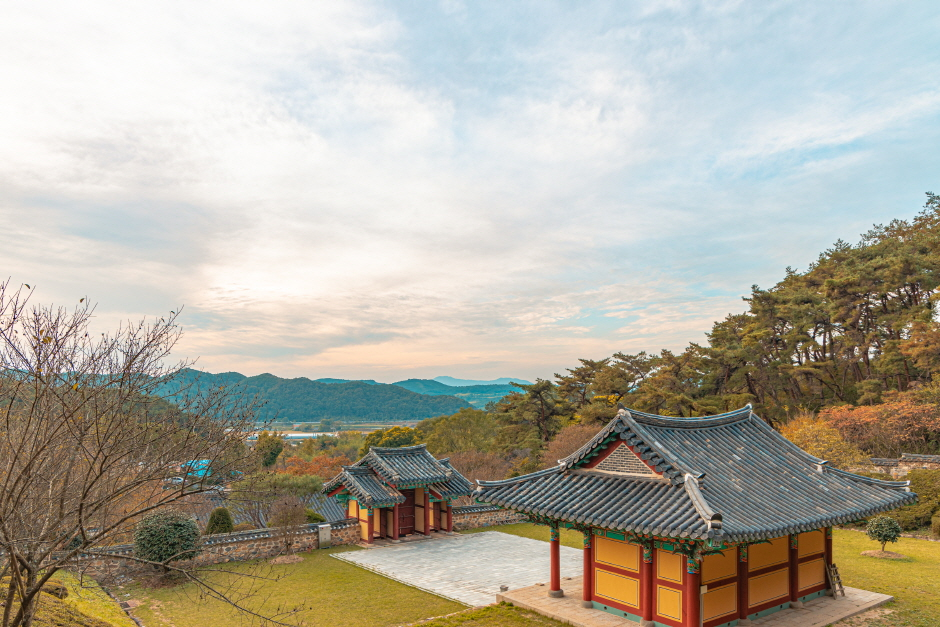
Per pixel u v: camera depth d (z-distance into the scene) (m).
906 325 43.56
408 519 27.36
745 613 14.23
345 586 18.72
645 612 13.95
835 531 26.05
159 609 16.33
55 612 11.51
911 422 34.09
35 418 7.87
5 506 7.33
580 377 57.66
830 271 54.22
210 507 27.98
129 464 8.42
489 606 16.11
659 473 13.89
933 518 24.66
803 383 50.50
